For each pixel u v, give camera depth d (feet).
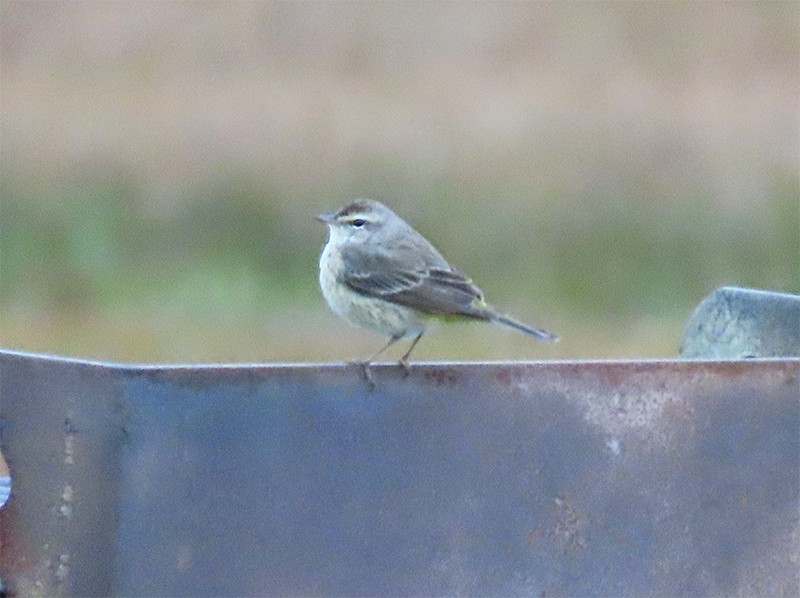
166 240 62.08
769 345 24.81
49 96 73.15
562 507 19.17
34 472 17.92
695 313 26.13
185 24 82.79
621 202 61.21
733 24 80.79
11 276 60.39
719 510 19.61
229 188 63.36
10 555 18.01
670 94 72.33
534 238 59.52
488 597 18.99
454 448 18.88
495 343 53.16
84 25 81.87
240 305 58.80
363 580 18.66
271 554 18.34
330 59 77.97
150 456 17.93
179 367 17.99
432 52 78.54
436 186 62.64
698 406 19.49
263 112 69.51
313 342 54.24
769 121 67.87
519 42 80.07
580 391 19.16
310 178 63.93
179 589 18.06
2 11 83.15
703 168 63.16
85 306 59.11
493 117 69.21
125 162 65.26
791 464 19.79
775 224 59.47
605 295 57.47
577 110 69.72
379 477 18.67
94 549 17.90
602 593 19.30
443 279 25.29
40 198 63.26
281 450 18.34
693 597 19.56
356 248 25.58
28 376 17.85
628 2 83.30
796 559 19.84
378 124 68.33
